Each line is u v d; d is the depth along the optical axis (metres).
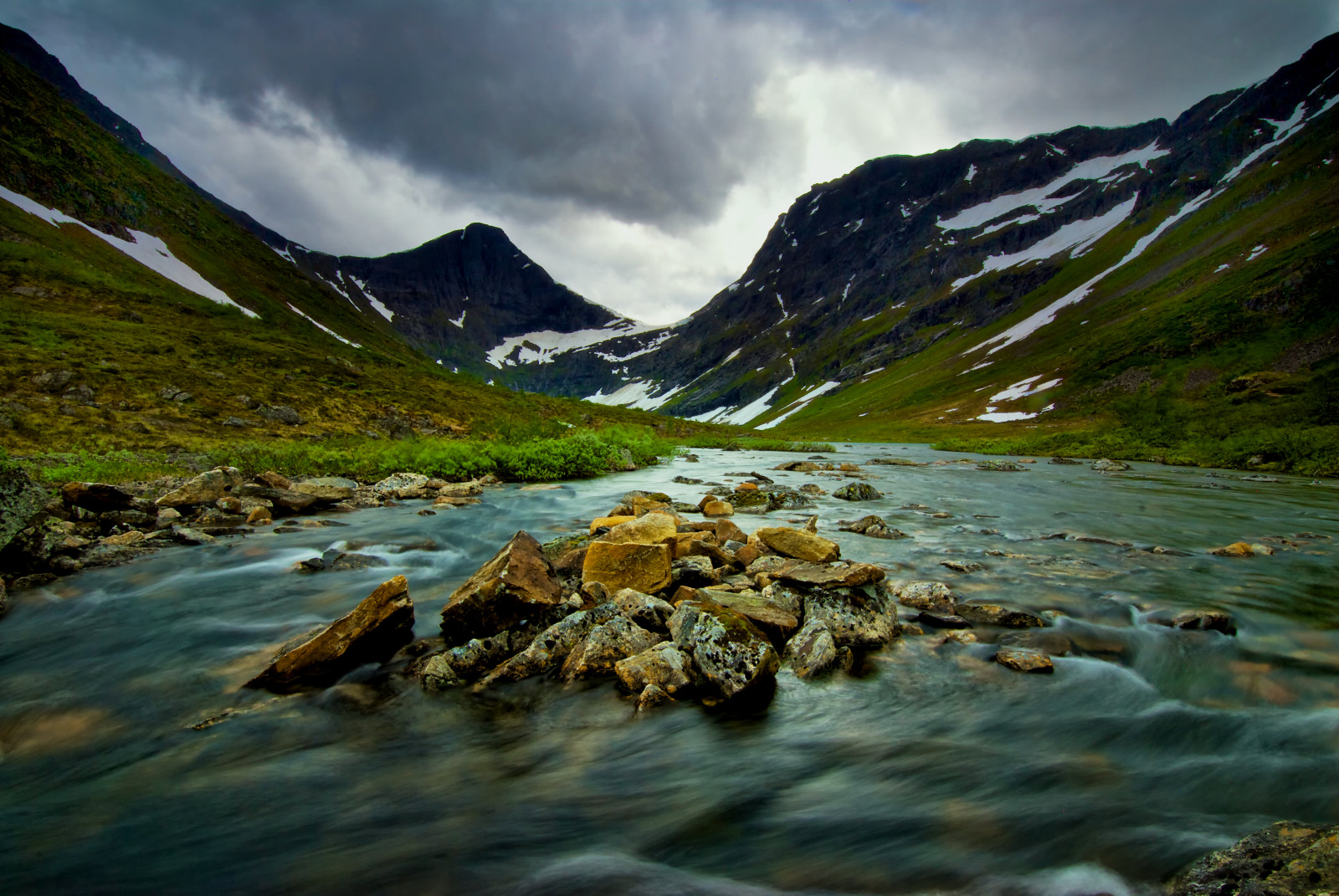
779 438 100.31
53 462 24.94
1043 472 34.41
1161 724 5.48
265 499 17.94
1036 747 5.16
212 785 4.86
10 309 57.50
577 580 9.08
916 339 197.50
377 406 62.38
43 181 101.19
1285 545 12.90
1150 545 13.08
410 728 5.71
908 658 7.02
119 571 11.36
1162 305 102.94
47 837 4.25
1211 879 3.41
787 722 5.66
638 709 5.92
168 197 135.62
